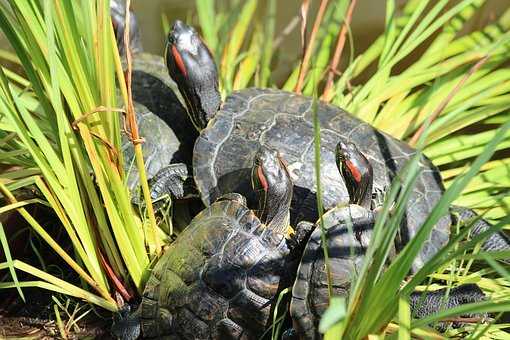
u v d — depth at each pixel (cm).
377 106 237
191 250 214
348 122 224
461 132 241
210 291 212
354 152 213
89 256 217
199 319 212
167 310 214
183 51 227
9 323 222
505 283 219
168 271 215
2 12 212
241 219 213
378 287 201
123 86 213
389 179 221
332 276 209
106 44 211
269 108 225
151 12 257
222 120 225
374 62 248
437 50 244
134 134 214
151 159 227
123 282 221
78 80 213
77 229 216
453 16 247
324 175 220
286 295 211
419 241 199
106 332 220
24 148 224
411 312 214
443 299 212
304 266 210
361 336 204
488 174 232
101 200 222
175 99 232
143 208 225
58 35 211
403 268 199
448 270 218
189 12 255
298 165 220
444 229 220
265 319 211
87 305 222
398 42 240
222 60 245
